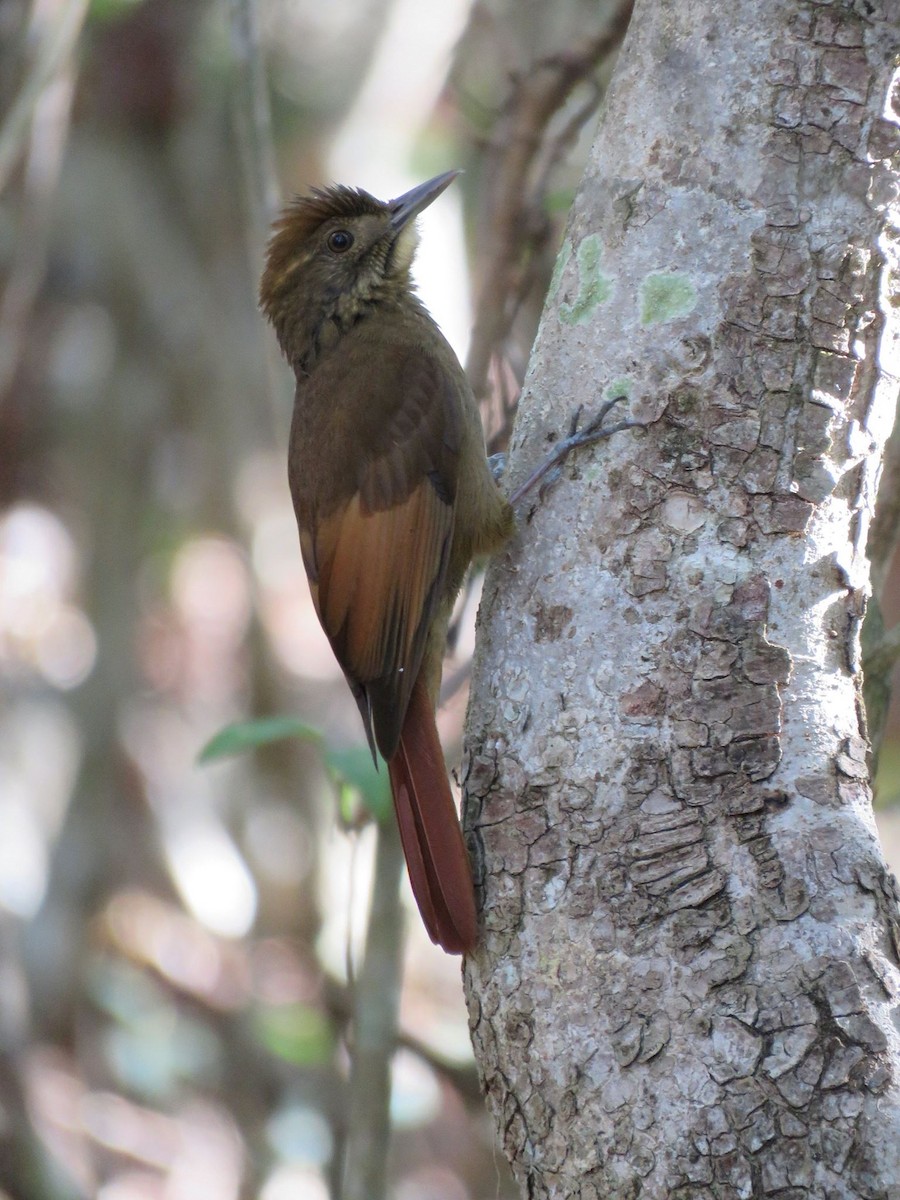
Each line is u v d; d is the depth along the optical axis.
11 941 13.03
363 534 8.27
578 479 6.51
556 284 6.92
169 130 17.50
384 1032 9.10
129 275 17.39
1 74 11.09
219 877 16.45
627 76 6.76
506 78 11.60
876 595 8.30
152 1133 14.28
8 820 15.41
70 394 17.52
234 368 17.52
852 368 6.30
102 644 16.64
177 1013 15.22
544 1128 5.77
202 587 19.05
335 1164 11.66
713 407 6.33
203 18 17.09
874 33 6.42
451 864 6.29
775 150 6.41
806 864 5.70
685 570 6.21
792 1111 5.32
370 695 7.96
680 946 5.69
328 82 15.07
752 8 6.48
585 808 6.02
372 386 8.55
